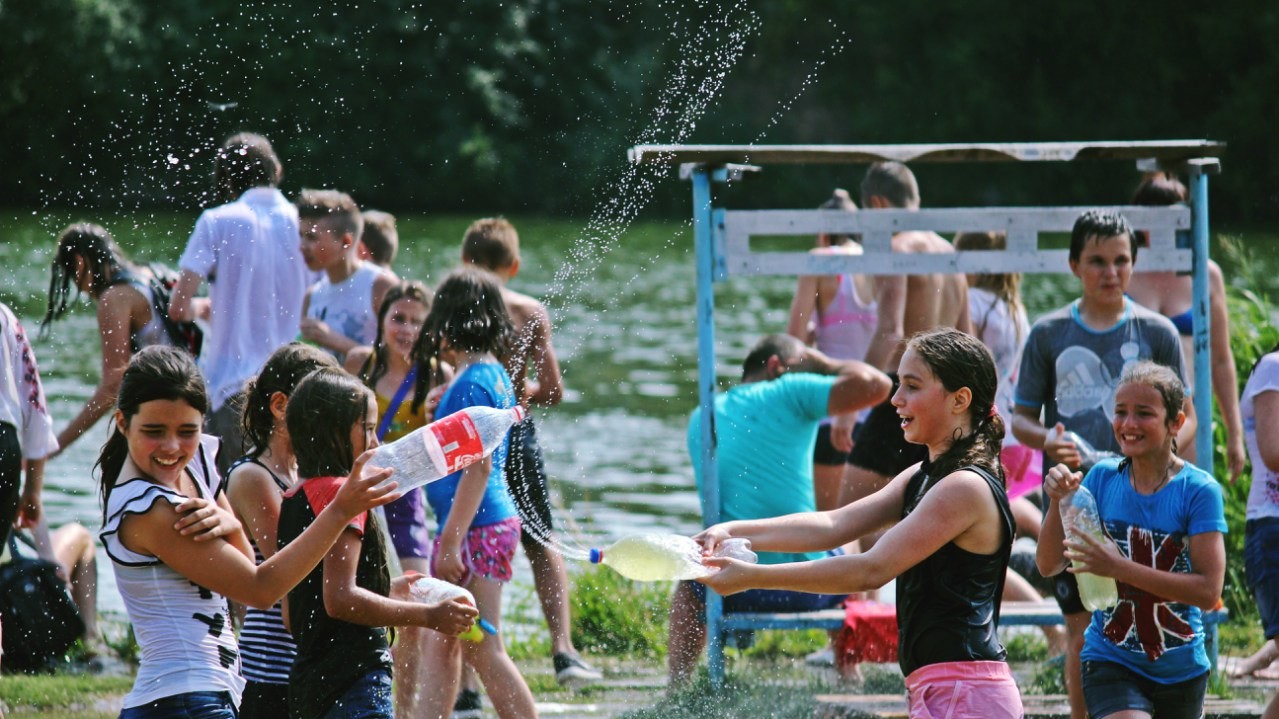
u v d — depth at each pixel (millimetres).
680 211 105062
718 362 43531
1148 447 11469
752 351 16359
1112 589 11336
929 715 9453
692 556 9641
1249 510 13406
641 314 54562
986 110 109375
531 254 78562
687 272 71688
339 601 10086
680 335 49281
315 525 9672
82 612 17625
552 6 112188
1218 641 17547
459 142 108125
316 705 10305
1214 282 17672
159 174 91625
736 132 110938
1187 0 104875
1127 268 14258
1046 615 14977
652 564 9641
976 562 9516
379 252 20703
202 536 9633
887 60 110938
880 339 18141
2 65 93312
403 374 15984
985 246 18906
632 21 114062
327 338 19078
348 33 105562
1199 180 15656
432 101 108375
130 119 95688
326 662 10305
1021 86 109500
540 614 18938
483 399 13555
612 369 42812
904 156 15570
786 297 61250
